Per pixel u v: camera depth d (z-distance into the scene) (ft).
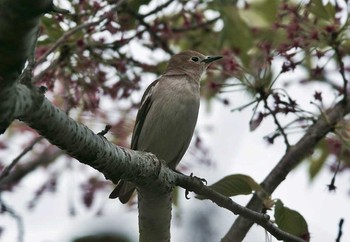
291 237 35.68
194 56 47.60
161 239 33.73
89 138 26.81
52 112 24.50
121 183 40.01
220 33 50.49
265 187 41.60
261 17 53.52
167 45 49.21
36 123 24.31
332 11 41.14
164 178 32.12
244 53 49.16
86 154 27.12
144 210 33.04
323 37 41.01
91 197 49.83
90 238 44.78
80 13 42.91
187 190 35.01
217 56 47.60
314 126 42.19
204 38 53.26
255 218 35.37
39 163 55.83
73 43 43.01
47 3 19.92
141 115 45.75
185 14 50.37
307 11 41.50
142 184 31.48
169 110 44.91
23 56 20.76
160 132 44.93
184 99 45.21
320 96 41.75
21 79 23.16
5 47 20.38
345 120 42.83
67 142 25.98
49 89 42.86
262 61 42.06
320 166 51.13
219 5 50.21
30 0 19.66
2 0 19.75
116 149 28.86
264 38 45.75
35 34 20.92
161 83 45.91
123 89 44.78
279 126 41.52
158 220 33.24
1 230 42.16
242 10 53.72
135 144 45.96
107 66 44.39
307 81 49.55
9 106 21.91
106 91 44.42
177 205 49.75
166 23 48.96
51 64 41.29
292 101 40.93
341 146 42.47
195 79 46.73
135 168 30.12
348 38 41.06
